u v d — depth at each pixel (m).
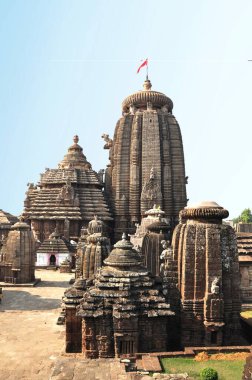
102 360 17.89
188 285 21.81
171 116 79.31
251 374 14.22
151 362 18.12
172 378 16.11
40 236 75.50
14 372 19.73
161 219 49.00
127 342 19.89
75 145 88.31
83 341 20.67
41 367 20.47
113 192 78.06
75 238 73.94
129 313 20.00
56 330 28.08
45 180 79.38
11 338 25.95
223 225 22.78
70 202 75.06
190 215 22.69
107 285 21.03
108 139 84.56
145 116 76.62
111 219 75.12
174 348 21.91
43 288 48.88
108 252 32.69
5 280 51.50
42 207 76.06
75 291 23.34
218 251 21.86
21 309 35.78
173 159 76.62
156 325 20.52
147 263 33.47
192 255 21.98
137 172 74.69
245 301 34.25
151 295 21.22
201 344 21.39
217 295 21.33
